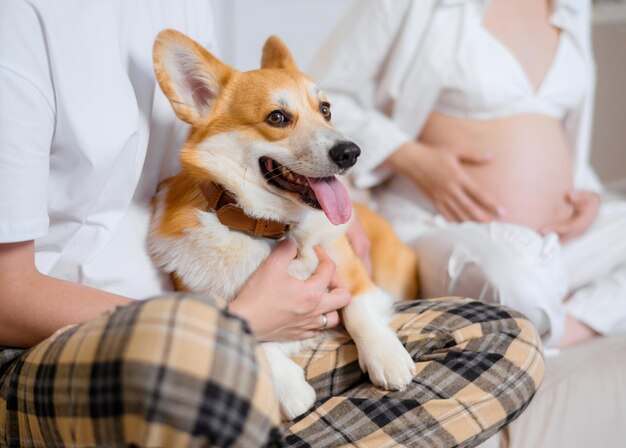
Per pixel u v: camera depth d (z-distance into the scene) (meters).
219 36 2.44
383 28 1.68
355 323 1.09
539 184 1.69
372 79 1.80
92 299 0.90
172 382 0.63
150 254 1.09
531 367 1.05
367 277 1.24
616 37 3.18
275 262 1.03
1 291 0.87
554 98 1.72
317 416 0.96
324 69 1.75
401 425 0.93
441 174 1.67
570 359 1.35
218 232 1.05
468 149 1.69
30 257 0.89
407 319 1.15
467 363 1.02
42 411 0.74
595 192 1.90
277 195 1.07
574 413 1.19
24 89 0.85
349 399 0.98
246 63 2.51
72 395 0.69
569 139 1.93
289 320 1.02
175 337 0.64
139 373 0.63
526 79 1.68
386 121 1.75
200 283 1.06
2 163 0.83
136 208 1.12
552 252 1.44
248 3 2.45
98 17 1.00
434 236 1.59
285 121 1.08
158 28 1.15
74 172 0.95
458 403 0.96
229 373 0.64
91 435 0.68
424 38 1.67
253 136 1.07
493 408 0.98
